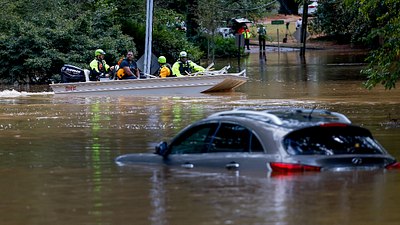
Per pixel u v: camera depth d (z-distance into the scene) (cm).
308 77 6128
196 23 9219
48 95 5000
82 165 2038
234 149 1708
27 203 1558
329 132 1656
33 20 6638
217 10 8931
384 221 1331
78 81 5103
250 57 9225
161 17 7975
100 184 1727
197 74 5072
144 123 3234
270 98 4438
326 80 5766
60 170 1956
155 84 4912
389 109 3622
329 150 1630
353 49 9988
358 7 3462
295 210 1409
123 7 7775
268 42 11150
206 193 1558
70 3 7375
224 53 9225
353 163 1628
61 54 6362
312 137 1641
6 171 1964
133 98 4684
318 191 1522
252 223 1338
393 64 3081
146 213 1436
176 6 9025
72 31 6519
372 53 3084
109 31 6906
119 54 6688
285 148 1608
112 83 4941
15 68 6356
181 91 4919
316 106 3856
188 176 1720
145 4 7862
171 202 1508
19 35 6406
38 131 2991
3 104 4338
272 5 10819
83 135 2838
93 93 4953
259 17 10544
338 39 10631
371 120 3170
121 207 1492
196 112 3700
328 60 8256
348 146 1655
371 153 1672
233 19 10181
